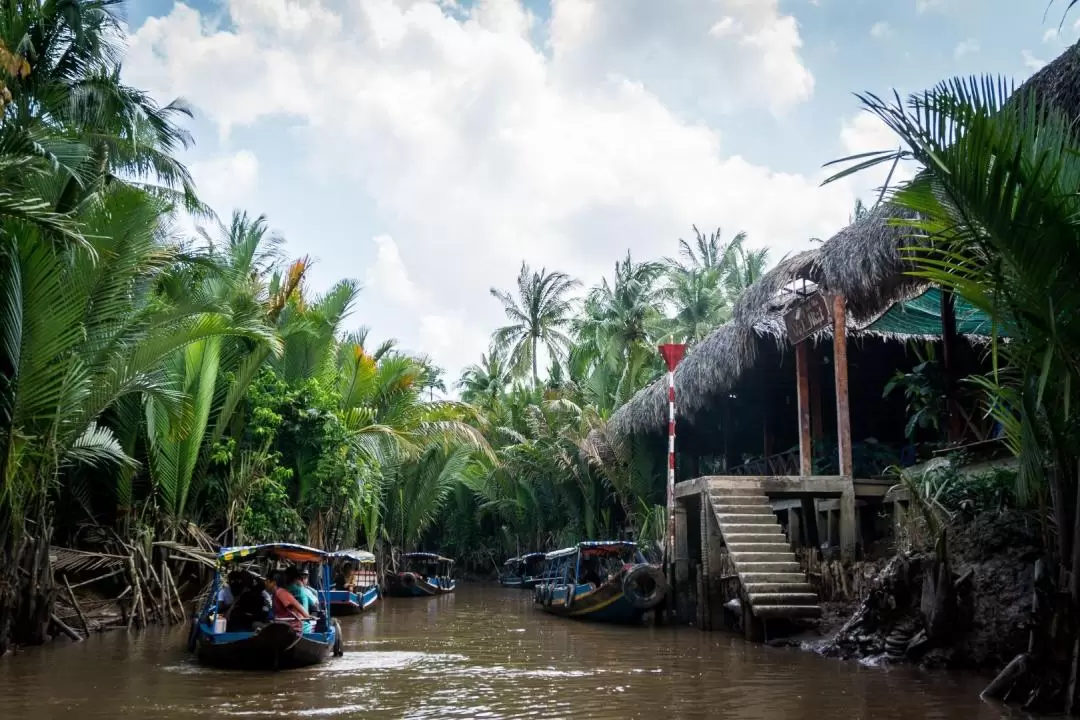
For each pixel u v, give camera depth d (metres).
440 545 44.72
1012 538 10.48
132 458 15.81
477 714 8.45
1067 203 7.01
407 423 25.03
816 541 17.34
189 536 17.19
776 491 15.27
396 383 24.89
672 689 9.75
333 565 22.20
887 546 14.76
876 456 17.59
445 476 31.48
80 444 13.42
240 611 12.73
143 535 15.82
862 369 19.58
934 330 18.05
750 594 13.81
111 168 16.30
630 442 25.34
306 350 21.62
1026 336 7.43
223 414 17.70
